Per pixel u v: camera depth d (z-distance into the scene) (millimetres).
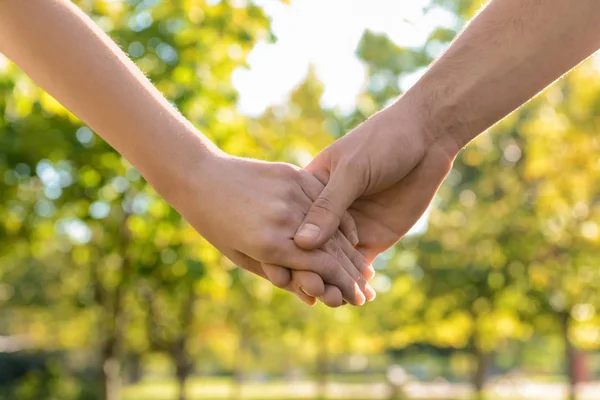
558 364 49844
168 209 8016
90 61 1751
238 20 7312
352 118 12500
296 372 51531
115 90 1771
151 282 10141
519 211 14766
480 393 23078
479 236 15297
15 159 7746
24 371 16891
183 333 18312
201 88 7340
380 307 21109
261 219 1836
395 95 13086
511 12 1993
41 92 6281
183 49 7211
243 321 21188
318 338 26172
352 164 1947
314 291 1873
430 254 16516
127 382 44344
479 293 15992
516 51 1983
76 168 7965
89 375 17484
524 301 15922
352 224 2029
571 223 12984
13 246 9477
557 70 1989
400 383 30609
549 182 12258
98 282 13328
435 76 2055
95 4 7055
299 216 1870
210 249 8977
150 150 1811
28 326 29016
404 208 2090
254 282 12453
